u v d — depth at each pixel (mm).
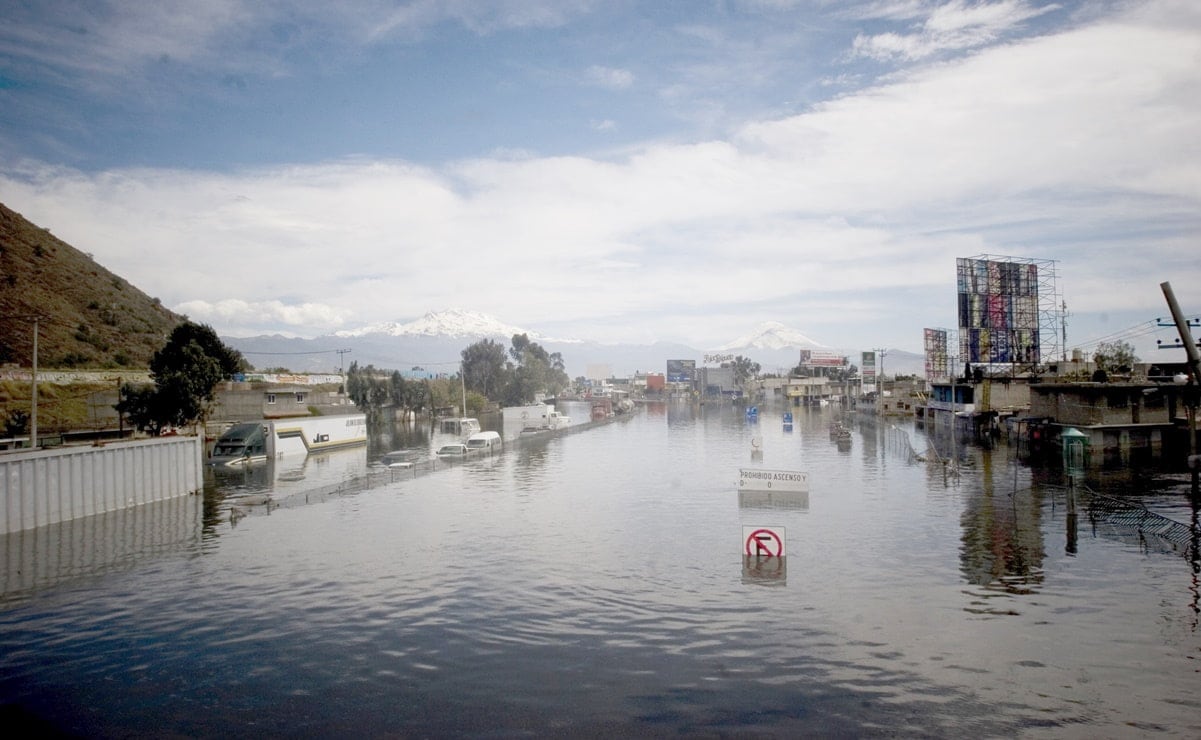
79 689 20125
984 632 23469
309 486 60781
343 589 29359
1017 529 38250
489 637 23734
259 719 18203
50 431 76375
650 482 59562
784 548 32812
